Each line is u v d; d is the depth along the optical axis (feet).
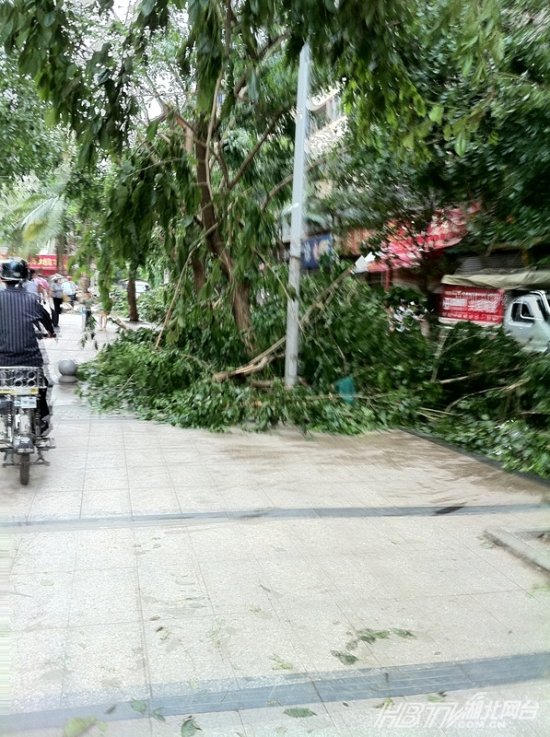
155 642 11.35
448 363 32.22
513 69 26.71
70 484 19.62
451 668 10.96
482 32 16.71
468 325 33.01
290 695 10.10
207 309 31.94
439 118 21.18
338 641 11.64
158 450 23.91
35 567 13.98
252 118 32.60
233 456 23.54
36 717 9.36
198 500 18.61
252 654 11.13
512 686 10.52
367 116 20.97
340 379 31.24
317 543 15.84
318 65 16.74
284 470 22.04
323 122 40.45
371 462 23.53
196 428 27.45
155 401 30.04
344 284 33.81
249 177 33.91
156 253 39.45
